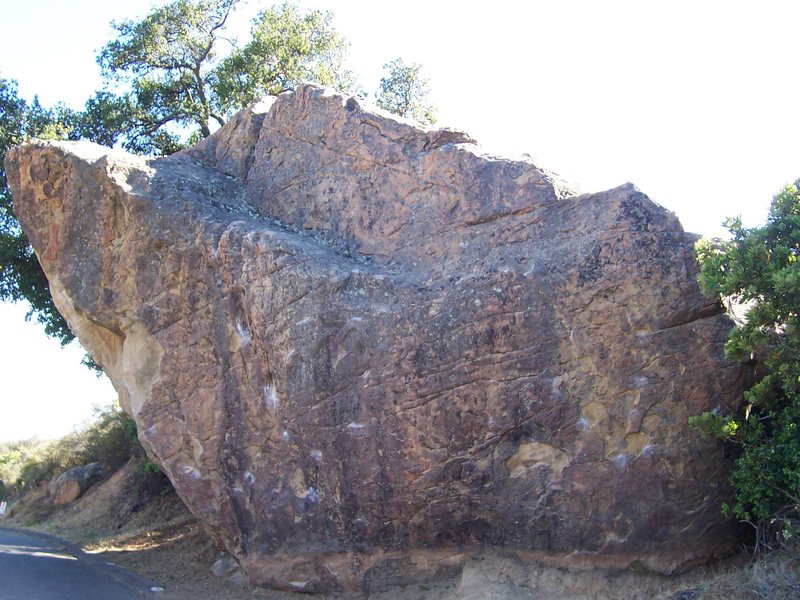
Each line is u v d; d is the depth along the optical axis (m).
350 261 10.02
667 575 8.41
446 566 9.22
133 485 18.89
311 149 11.19
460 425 8.77
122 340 11.32
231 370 10.20
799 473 7.32
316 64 21.22
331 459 9.45
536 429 8.55
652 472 8.30
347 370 9.27
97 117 19.75
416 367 8.92
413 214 9.95
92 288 11.04
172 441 10.58
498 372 8.62
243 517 10.22
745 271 7.50
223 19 21.56
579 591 8.47
